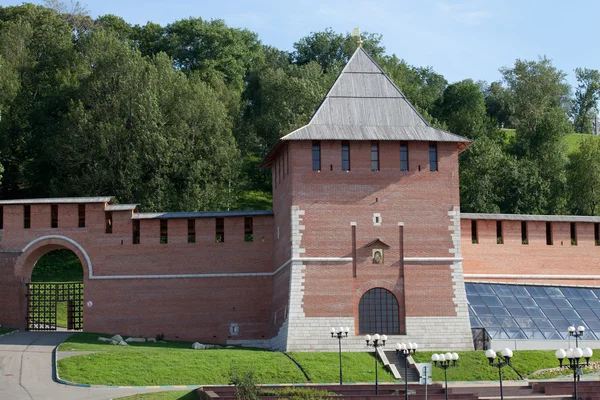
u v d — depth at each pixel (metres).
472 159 130.25
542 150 143.88
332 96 79.38
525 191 128.50
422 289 75.88
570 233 89.81
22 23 146.12
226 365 66.56
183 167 117.38
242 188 126.12
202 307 82.50
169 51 159.75
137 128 116.88
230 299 82.44
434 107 153.38
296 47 182.38
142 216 83.81
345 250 75.62
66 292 103.62
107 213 84.62
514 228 88.19
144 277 83.00
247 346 81.31
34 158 124.88
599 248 90.19
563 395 60.78
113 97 119.62
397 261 76.06
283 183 79.88
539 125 146.25
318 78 149.62
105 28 165.38
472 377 68.88
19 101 126.75
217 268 83.06
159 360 66.56
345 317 74.50
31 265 85.44
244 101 153.25
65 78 127.75
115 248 83.56
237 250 83.12
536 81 166.50
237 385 55.53
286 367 67.31
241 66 163.88
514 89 172.50
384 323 75.12
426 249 76.50
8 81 125.25
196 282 82.88
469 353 73.06
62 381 61.56
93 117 119.12
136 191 113.69
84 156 115.56
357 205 76.44
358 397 56.28
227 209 118.88
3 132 122.06
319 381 65.56
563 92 180.00
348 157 77.12
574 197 135.00
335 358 70.56
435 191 77.50
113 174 113.50
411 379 68.19
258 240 83.25
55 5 164.12
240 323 82.06
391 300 75.56
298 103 137.62
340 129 77.38
